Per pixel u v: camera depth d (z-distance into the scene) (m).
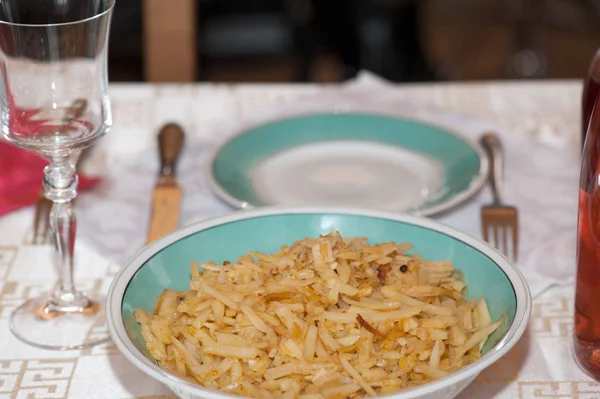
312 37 2.40
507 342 0.77
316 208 0.92
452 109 1.27
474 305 0.85
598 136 0.81
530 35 3.02
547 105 1.28
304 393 0.78
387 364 0.79
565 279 0.96
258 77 2.84
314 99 1.30
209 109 1.28
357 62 2.44
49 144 0.88
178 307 0.83
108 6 0.90
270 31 2.41
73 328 0.91
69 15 0.92
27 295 0.96
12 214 1.06
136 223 1.05
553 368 0.87
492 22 3.38
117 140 1.21
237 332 0.81
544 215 1.05
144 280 0.86
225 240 0.91
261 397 0.77
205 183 1.11
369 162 1.15
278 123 1.17
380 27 2.39
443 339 0.80
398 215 0.91
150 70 1.74
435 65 2.75
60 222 0.92
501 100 1.29
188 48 1.73
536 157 1.16
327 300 0.82
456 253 0.88
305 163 1.15
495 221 1.02
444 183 1.09
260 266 0.86
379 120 1.18
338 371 0.78
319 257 0.83
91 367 0.87
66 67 0.89
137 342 0.81
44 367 0.87
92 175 1.13
